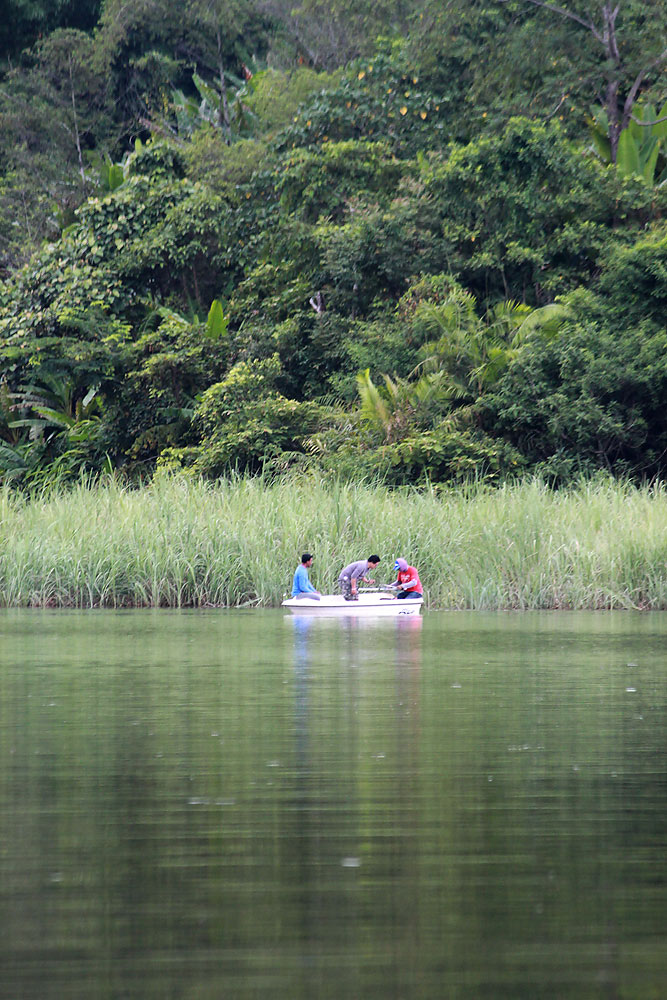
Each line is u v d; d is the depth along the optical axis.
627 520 85.75
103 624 71.69
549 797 27.86
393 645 60.16
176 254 139.50
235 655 56.31
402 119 145.38
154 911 20.05
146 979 17.19
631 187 128.50
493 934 18.95
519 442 118.12
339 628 69.50
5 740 34.91
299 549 84.69
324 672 50.12
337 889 21.17
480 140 128.38
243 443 117.94
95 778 29.98
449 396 117.81
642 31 137.38
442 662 53.41
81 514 89.38
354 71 153.00
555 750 33.25
